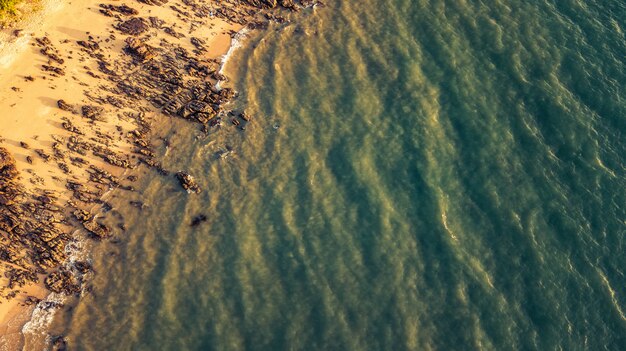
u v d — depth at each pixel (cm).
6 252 4072
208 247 4197
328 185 4497
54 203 4294
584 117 4872
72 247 4166
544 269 4144
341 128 4784
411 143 4709
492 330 3891
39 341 3809
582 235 4303
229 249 4188
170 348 3788
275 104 4891
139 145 4628
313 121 4819
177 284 4031
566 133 4784
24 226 4175
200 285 4034
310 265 4128
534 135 4775
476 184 4522
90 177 4438
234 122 4778
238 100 4903
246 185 4488
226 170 4556
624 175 4597
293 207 4388
